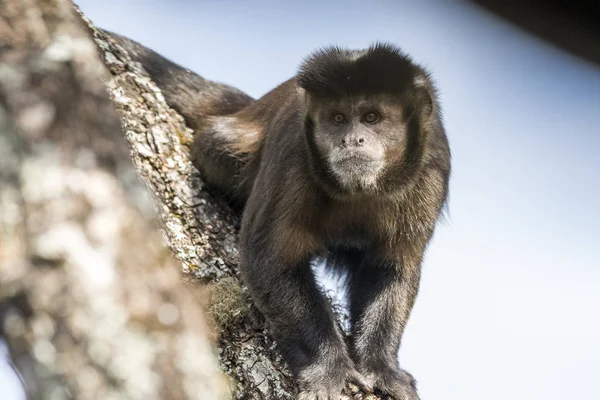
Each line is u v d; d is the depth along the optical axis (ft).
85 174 18.12
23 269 17.11
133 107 42.45
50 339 16.94
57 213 17.51
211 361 19.22
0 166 17.69
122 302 17.51
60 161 17.97
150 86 44.24
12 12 19.07
